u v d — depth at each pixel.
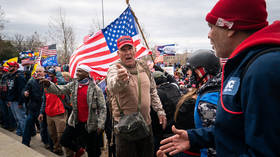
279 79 0.61
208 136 0.94
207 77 1.71
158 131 2.89
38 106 4.77
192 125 1.90
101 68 4.17
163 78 3.18
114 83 1.76
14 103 5.57
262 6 0.82
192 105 1.91
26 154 2.75
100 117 3.29
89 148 3.42
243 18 0.83
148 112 2.46
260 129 0.62
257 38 0.76
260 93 0.63
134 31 3.85
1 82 6.44
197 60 1.72
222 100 0.81
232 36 0.88
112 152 3.52
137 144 2.52
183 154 1.88
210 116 1.22
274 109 0.60
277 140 0.60
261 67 0.64
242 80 0.73
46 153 4.49
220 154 0.79
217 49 0.96
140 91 2.33
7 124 6.54
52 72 4.89
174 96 2.85
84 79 3.36
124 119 2.20
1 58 30.84
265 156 0.60
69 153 4.04
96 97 3.31
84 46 4.34
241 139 0.73
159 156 1.00
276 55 0.64
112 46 3.91
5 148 2.92
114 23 3.93
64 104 4.24
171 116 2.79
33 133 5.73
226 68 0.86
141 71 2.46
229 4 0.85
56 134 4.39
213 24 0.93
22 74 5.66
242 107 0.70
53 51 6.91
